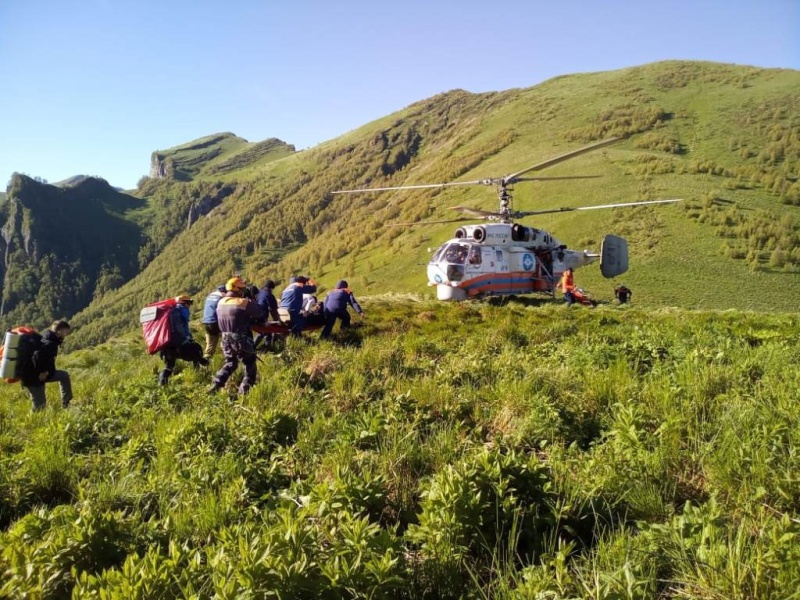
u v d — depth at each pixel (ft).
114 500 14.01
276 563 9.15
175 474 14.92
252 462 16.65
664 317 48.96
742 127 292.61
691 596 8.88
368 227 390.83
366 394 23.24
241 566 9.21
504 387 21.89
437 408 20.79
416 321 49.01
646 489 12.65
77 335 554.46
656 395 19.21
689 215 161.79
